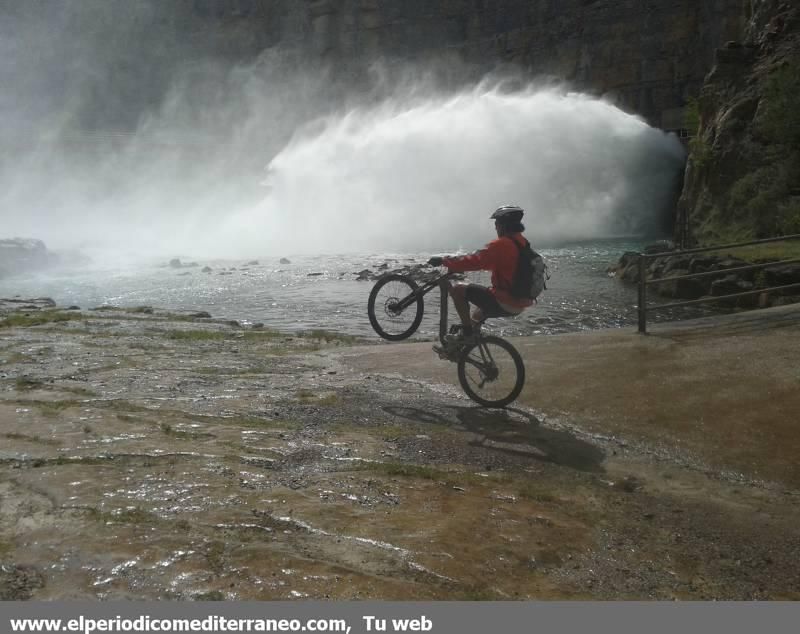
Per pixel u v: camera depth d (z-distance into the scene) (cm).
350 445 534
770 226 1967
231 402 655
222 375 779
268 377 767
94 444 521
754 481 468
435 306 1573
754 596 339
